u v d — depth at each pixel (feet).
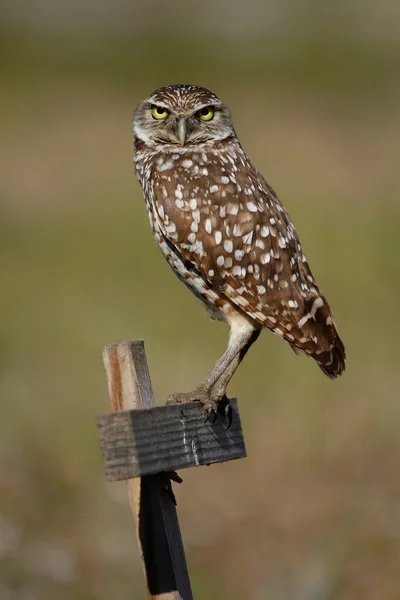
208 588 34.88
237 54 149.18
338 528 38.24
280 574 35.50
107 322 57.93
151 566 20.79
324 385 48.34
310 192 80.94
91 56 147.13
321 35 149.28
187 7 165.17
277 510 40.11
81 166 99.14
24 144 105.09
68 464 41.98
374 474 42.39
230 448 22.26
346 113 112.16
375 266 56.95
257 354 50.70
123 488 40.63
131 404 21.01
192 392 25.84
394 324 54.70
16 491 39.96
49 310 60.49
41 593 34.76
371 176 84.94
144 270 70.74
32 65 139.64
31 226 82.17
